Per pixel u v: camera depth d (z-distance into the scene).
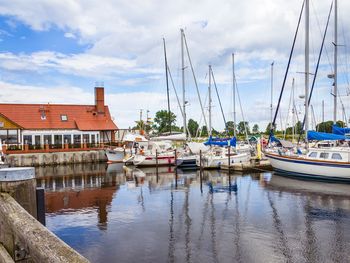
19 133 49.38
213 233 13.41
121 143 53.62
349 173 25.53
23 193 3.89
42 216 4.18
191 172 34.94
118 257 11.06
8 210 3.28
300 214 16.19
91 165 45.75
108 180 30.28
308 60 28.89
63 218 16.27
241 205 18.38
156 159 38.28
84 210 18.00
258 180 27.88
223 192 22.59
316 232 13.34
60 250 2.14
